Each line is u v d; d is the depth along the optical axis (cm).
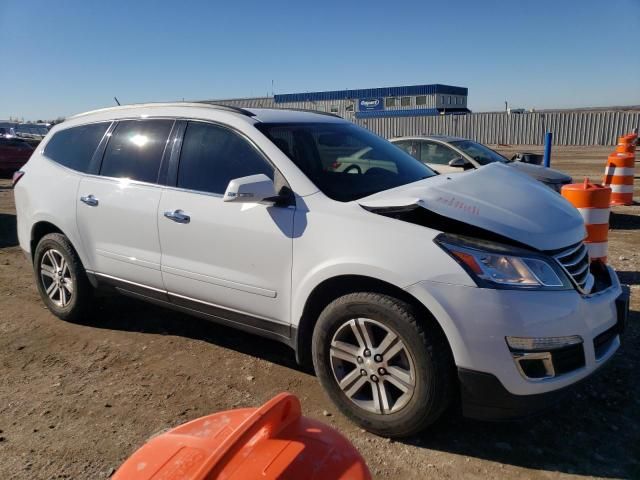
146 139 419
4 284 608
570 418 328
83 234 446
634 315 477
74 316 477
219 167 374
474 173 369
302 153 361
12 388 371
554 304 277
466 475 279
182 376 386
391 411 300
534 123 3438
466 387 278
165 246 390
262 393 362
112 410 342
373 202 311
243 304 357
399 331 288
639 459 290
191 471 135
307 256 320
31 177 494
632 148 1528
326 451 142
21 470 285
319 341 320
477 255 277
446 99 5253
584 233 327
